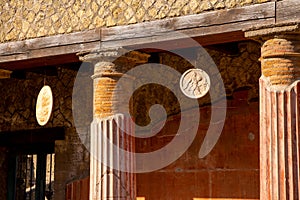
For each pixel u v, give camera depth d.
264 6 7.95
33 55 9.83
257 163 10.30
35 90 12.98
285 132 7.72
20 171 13.93
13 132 13.19
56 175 12.38
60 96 12.57
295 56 7.81
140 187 11.36
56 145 12.47
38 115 10.43
